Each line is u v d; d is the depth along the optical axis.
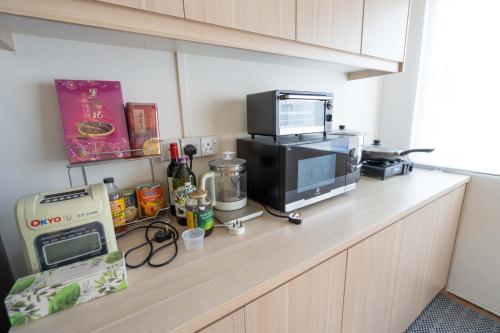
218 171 0.92
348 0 1.00
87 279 0.52
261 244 0.74
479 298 1.52
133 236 0.80
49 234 0.56
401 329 1.24
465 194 1.48
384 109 1.89
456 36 1.45
